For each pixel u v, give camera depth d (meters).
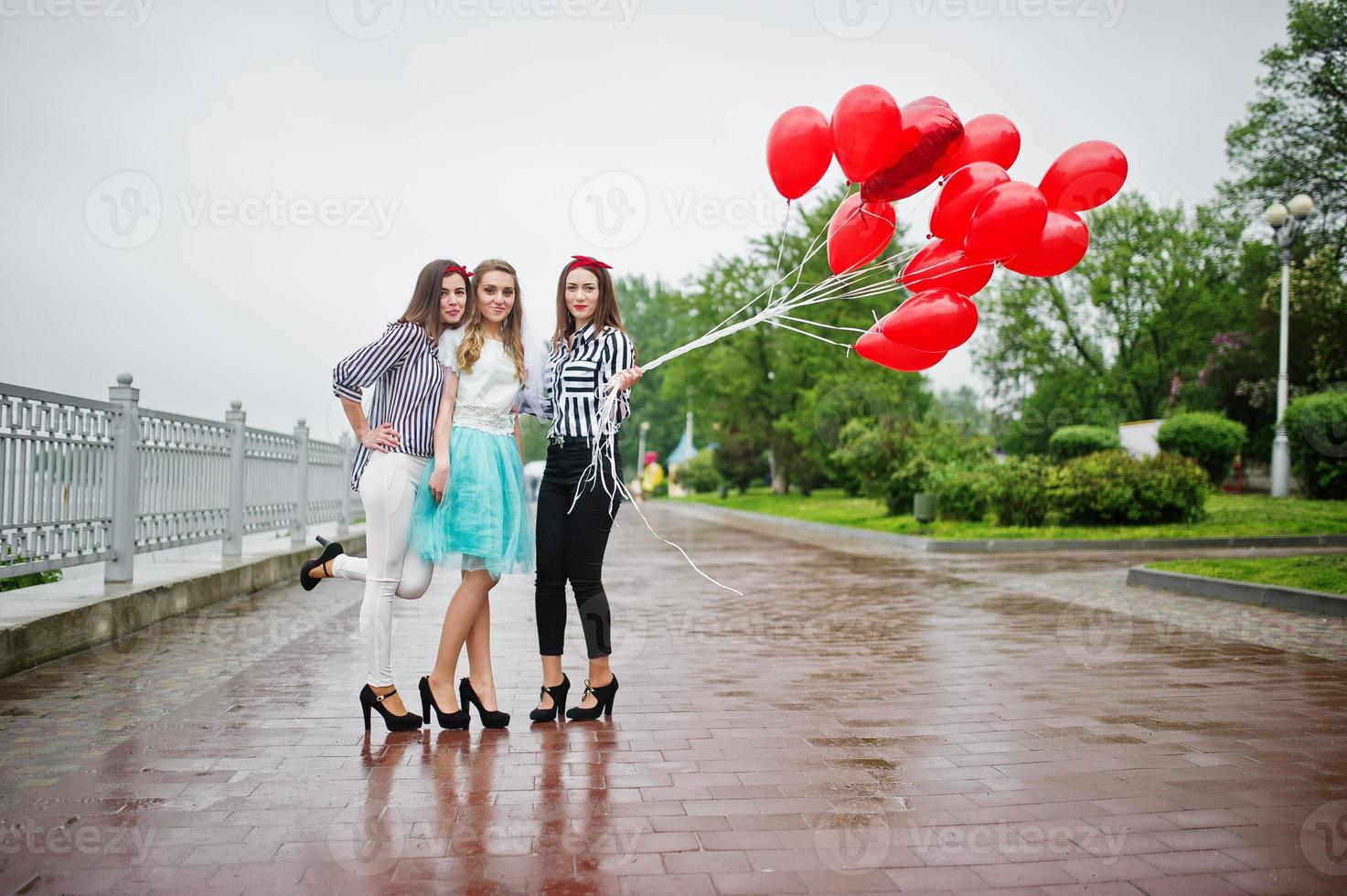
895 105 3.38
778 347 30.05
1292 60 22.27
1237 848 2.43
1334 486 17.05
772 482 38.31
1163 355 30.86
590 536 3.72
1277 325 23.30
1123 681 4.50
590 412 3.70
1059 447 20.84
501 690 4.29
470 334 3.60
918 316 3.56
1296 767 3.13
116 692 4.09
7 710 3.77
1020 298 32.12
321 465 10.26
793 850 2.41
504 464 3.68
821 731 3.59
